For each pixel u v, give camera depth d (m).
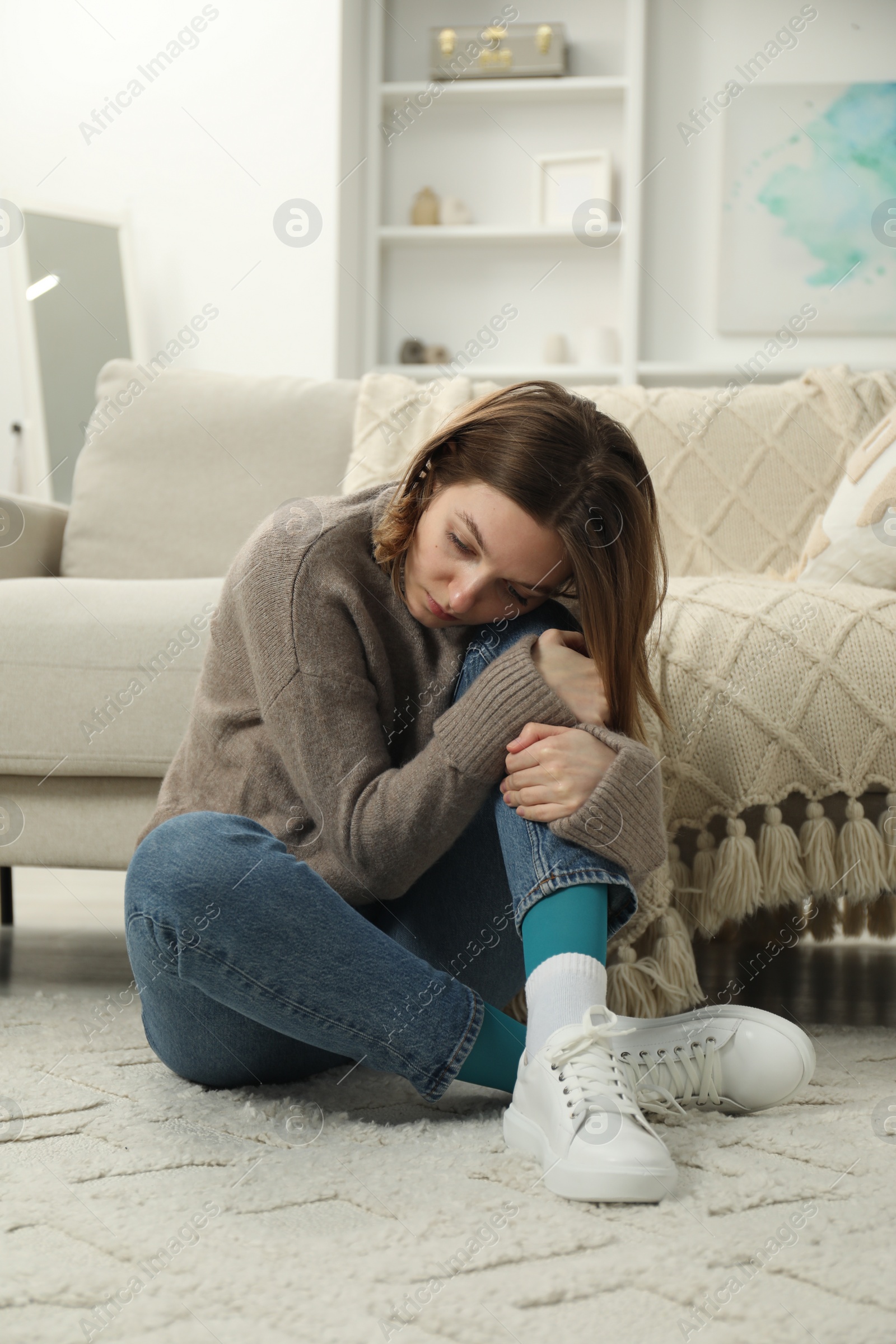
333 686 0.95
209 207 3.96
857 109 4.04
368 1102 0.97
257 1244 0.66
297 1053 0.99
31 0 4.05
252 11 3.94
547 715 0.91
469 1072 0.91
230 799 1.01
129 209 4.00
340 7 3.88
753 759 1.16
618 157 4.18
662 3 4.11
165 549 2.09
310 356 3.92
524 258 4.23
